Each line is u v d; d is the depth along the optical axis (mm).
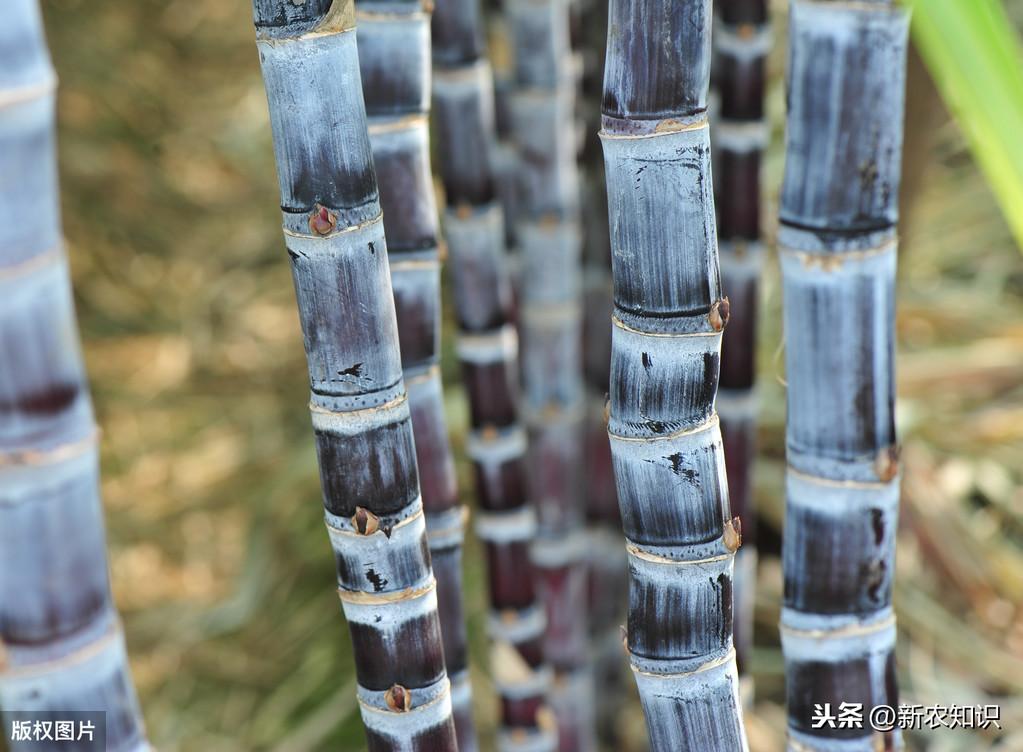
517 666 1232
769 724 1621
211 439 2383
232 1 3311
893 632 957
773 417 1943
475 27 1070
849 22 858
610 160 820
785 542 952
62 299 823
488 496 1191
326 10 792
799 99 878
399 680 886
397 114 929
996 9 763
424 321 974
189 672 1903
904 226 1262
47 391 826
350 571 871
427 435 999
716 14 1058
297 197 812
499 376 1167
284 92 801
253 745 1775
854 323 899
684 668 875
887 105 870
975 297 2186
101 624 866
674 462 846
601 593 1490
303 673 1885
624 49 803
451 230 1126
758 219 1089
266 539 2061
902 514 1793
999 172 781
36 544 841
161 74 3070
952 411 1997
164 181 2881
